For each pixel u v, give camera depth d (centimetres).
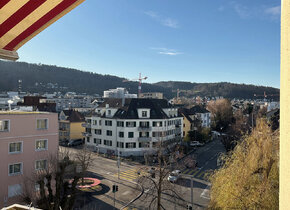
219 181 1249
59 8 426
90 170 3653
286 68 146
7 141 2205
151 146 4700
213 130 7638
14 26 434
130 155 4575
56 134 2603
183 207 2378
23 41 465
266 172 1050
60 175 1923
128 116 4709
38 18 434
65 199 1823
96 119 5100
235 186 1110
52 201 1800
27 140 2348
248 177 1101
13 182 2223
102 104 5394
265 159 1080
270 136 1159
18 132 2283
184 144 5459
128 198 2644
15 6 407
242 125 4756
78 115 6303
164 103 5628
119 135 4672
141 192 2805
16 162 2261
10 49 465
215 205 1201
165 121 4928
